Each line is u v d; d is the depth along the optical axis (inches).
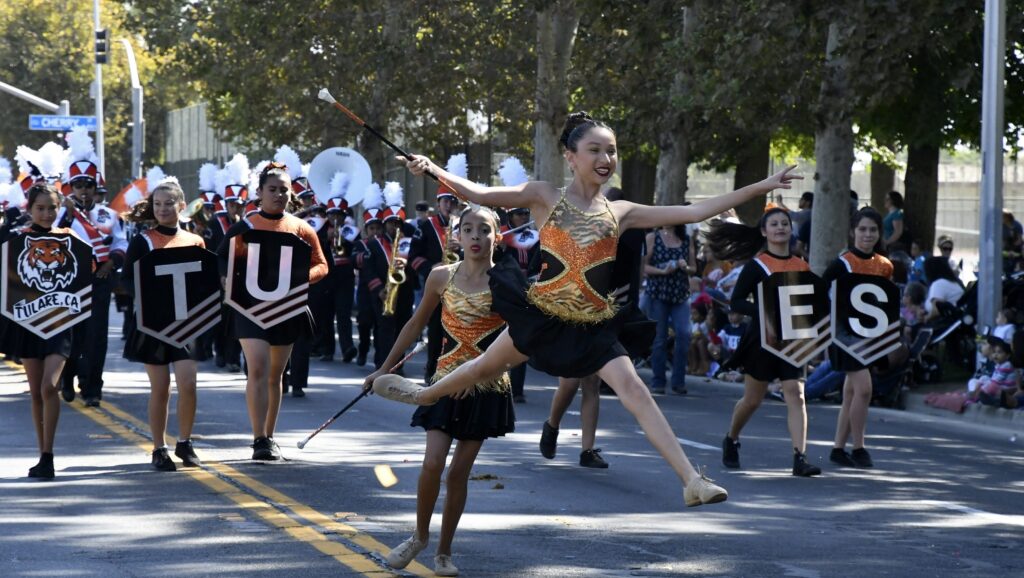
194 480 495.2
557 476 518.0
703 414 742.5
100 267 694.5
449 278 351.9
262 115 1883.6
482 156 1899.6
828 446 627.5
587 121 302.0
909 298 854.5
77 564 368.5
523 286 300.4
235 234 535.8
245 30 1745.8
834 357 562.9
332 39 1731.1
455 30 1600.6
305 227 548.1
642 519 438.9
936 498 493.4
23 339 497.0
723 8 994.7
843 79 928.3
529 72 1590.8
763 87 986.1
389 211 919.0
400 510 443.5
